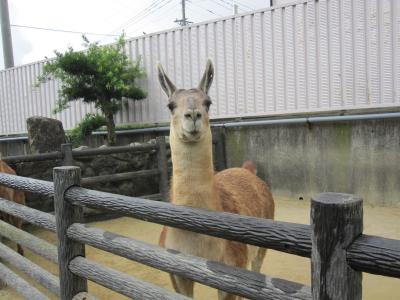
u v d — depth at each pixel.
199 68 9.07
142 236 6.21
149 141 9.11
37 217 3.00
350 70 7.32
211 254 2.62
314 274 1.30
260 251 3.98
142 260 2.06
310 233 1.34
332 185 7.47
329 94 7.56
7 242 6.15
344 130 7.27
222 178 3.74
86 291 2.63
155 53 9.72
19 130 13.34
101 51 9.40
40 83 11.72
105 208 2.25
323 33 7.52
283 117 8.18
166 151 8.05
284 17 7.91
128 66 9.76
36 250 3.07
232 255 2.87
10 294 4.35
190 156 2.67
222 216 1.68
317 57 7.62
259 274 1.58
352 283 1.24
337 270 1.24
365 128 7.05
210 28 8.83
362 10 7.11
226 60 8.70
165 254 1.96
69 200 2.50
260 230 1.51
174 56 9.41
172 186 2.96
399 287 4.02
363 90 7.23
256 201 3.83
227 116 8.79
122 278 2.21
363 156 7.10
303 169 7.77
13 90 13.30
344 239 1.23
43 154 6.70
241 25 8.42
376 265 1.17
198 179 2.68
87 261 2.48
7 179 3.39
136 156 7.98
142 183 7.95
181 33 9.24
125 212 2.13
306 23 7.67
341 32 7.34
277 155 8.04
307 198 7.76
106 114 9.70
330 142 7.43
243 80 8.52
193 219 1.78
